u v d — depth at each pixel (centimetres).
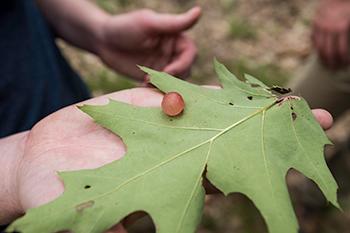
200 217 18
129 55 44
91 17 45
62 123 23
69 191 18
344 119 69
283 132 22
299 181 60
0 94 37
